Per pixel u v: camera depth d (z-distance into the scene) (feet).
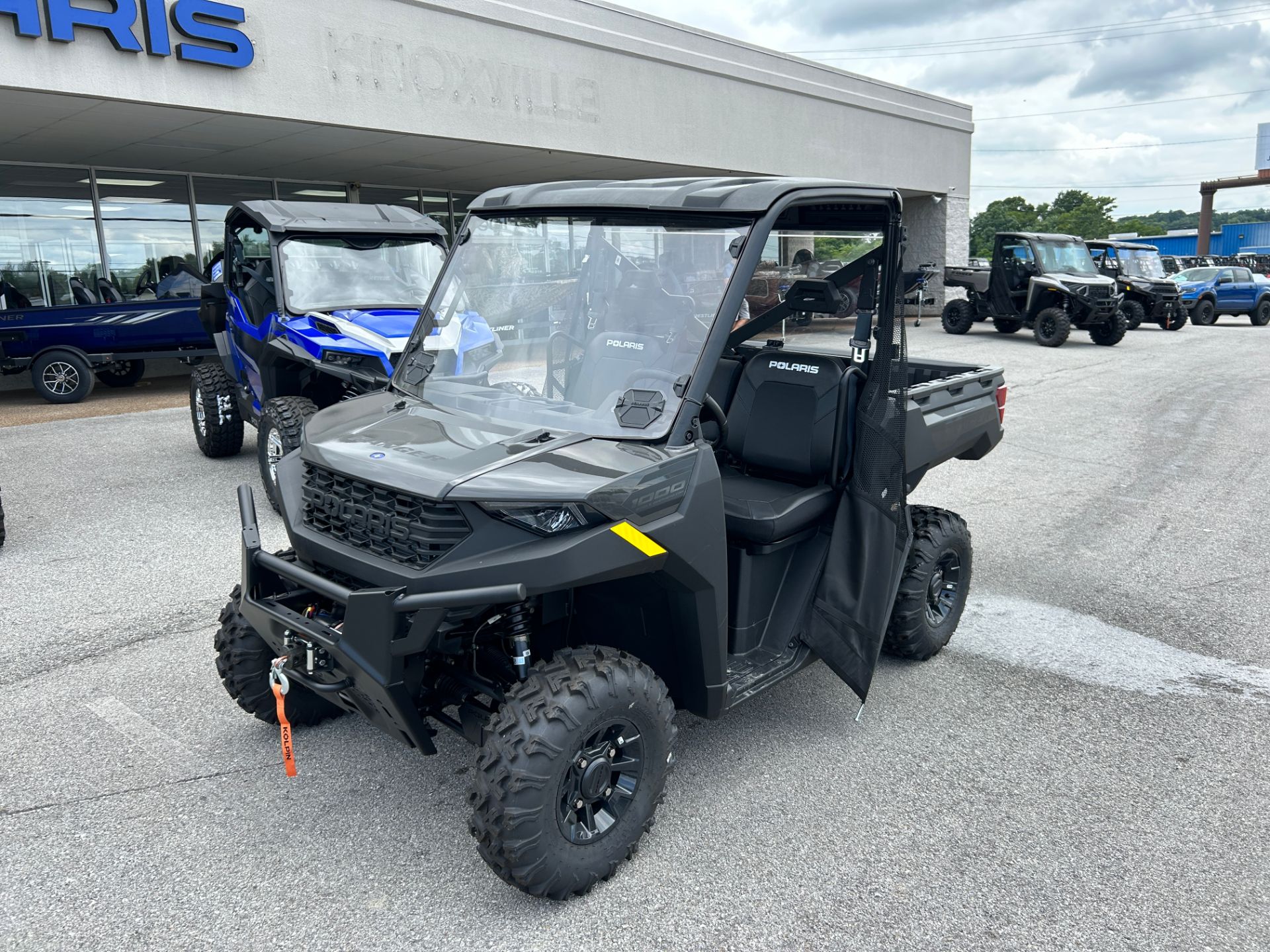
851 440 11.91
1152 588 18.03
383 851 9.81
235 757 11.62
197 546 19.60
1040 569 19.15
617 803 9.32
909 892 9.25
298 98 36.94
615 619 10.21
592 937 8.57
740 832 10.21
